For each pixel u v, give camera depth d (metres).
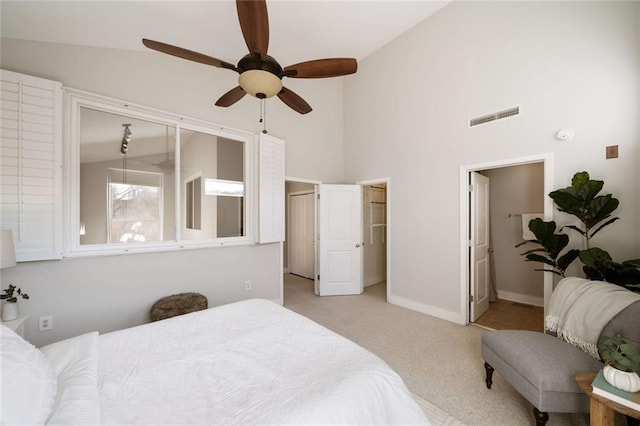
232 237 3.38
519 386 1.54
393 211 3.84
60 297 2.27
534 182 3.79
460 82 3.08
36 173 2.08
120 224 2.62
